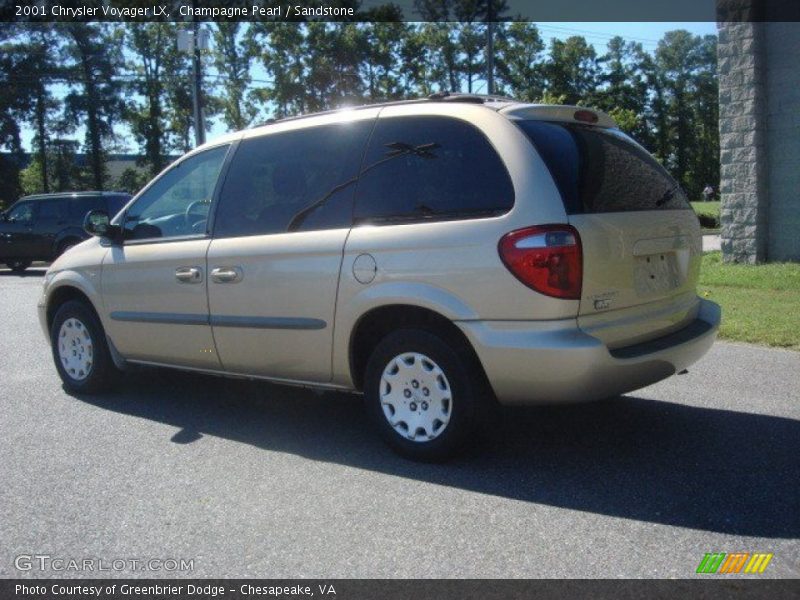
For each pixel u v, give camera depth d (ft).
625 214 13.80
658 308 14.53
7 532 11.98
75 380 20.08
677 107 282.15
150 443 16.03
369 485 13.48
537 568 10.48
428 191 14.01
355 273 14.42
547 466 14.17
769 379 19.86
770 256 40.55
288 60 144.46
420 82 163.63
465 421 13.75
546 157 13.20
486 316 13.11
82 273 19.45
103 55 176.86
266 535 11.66
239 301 16.20
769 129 39.83
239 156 17.07
